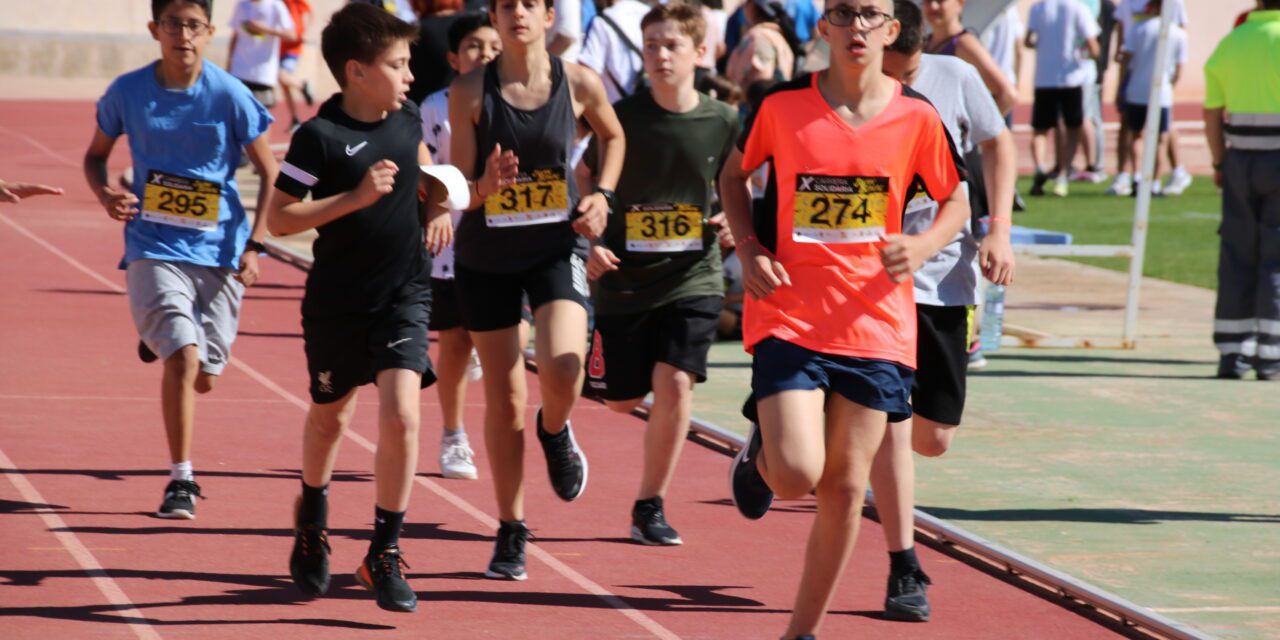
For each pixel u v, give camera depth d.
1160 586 14.20
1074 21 48.12
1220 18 101.62
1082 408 22.48
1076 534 15.88
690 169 15.10
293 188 12.52
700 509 16.61
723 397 22.42
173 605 12.80
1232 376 25.00
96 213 41.09
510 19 13.55
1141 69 48.91
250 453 18.14
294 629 12.34
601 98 14.23
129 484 16.53
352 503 16.25
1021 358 26.73
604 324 15.61
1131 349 27.75
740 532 15.77
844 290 11.23
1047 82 48.69
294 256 35.00
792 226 11.38
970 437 20.39
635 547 15.11
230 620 12.49
